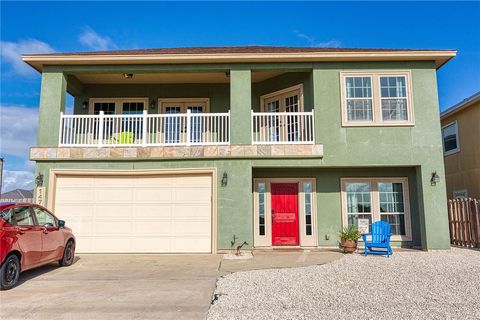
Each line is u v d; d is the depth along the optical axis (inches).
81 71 454.3
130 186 439.2
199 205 431.5
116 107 541.0
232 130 438.6
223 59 442.3
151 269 331.0
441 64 465.4
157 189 437.4
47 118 441.7
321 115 446.0
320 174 478.9
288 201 478.3
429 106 449.7
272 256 397.4
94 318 194.4
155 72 460.4
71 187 436.5
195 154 430.3
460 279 283.6
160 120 490.9
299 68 453.7
